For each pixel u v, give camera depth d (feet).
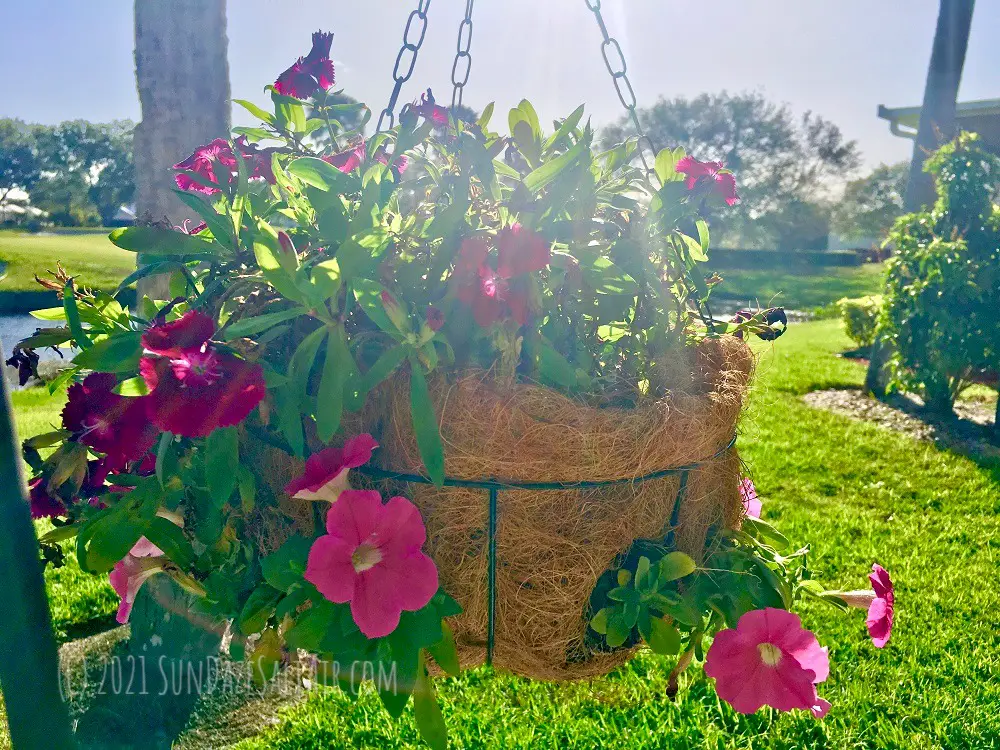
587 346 4.47
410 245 4.13
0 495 4.54
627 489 4.36
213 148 4.93
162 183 10.20
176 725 7.87
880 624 4.81
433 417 3.76
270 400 4.04
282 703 8.57
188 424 3.45
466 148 4.08
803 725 8.62
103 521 4.25
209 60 10.24
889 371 24.22
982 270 20.52
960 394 24.41
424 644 3.67
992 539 13.71
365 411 4.22
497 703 8.83
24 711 4.78
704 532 4.91
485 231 4.13
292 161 4.08
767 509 14.58
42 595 4.81
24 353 4.84
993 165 21.31
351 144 5.17
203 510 4.34
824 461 17.42
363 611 3.54
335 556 3.52
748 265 90.58
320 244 4.31
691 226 5.12
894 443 19.15
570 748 8.20
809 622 10.54
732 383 4.76
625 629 4.30
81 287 4.93
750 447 18.01
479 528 4.17
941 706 9.04
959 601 11.37
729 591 4.67
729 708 8.71
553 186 4.27
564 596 4.28
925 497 15.67
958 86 25.77
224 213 4.57
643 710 8.61
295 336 4.29
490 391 3.99
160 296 10.32
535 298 3.95
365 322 4.23
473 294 3.78
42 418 16.07
